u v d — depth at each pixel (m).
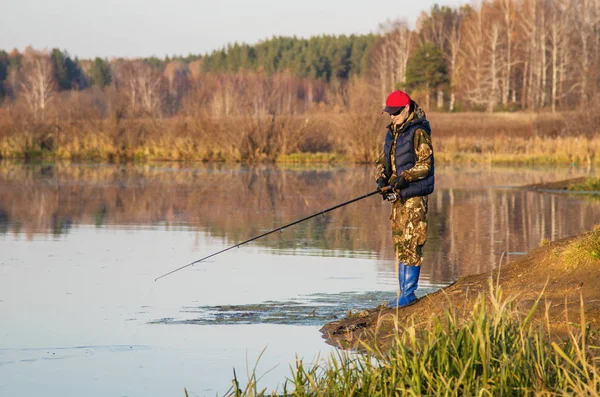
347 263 15.09
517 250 16.27
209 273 14.01
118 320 10.38
